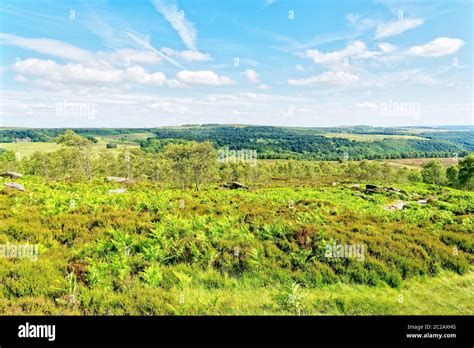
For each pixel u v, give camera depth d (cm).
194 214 1689
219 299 771
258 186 5500
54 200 1739
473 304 793
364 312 748
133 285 809
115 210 1593
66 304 727
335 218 1666
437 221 1694
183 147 5009
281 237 1197
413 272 948
